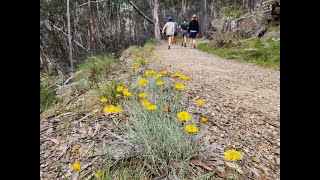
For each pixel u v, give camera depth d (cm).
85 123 257
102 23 1659
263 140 252
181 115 176
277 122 304
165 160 186
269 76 600
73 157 202
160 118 225
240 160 205
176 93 299
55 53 1122
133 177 171
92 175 169
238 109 335
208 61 813
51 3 1094
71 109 311
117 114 267
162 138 204
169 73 521
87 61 758
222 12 1847
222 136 245
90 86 462
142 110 244
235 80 532
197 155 197
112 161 188
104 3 1697
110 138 223
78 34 1338
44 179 178
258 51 891
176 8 3453
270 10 1264
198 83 461
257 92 439
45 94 429
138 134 204
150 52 992
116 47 1424
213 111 309
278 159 216
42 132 246
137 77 423
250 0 1542
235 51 980
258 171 196
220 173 183
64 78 721
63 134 239
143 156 190
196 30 1312
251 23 1285
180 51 1127
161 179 173
